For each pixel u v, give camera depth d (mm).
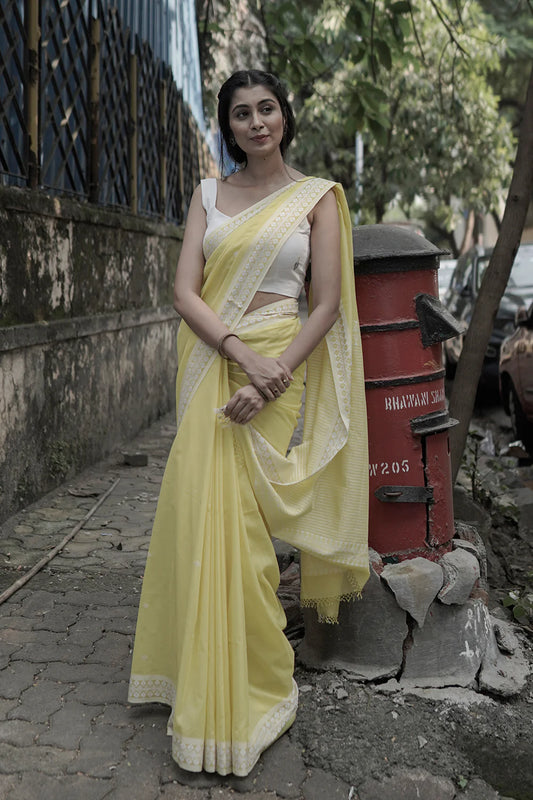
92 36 5805
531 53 22688
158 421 7703
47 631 3209
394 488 2846
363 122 6109
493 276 4141
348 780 2340
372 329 2811
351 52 6246
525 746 2568
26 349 4668
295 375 2582
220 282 2553
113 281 6395
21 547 4152
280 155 2668
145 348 7316
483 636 2912
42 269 4914
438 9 6582
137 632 2566
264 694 2523
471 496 4840
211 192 2670
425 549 2920
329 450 2578
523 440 7258
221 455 2469
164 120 8070
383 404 2832
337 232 2582
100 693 2750
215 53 11758
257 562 2480
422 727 2586
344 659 2885
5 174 4414
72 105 5477
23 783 2279
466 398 4230
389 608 2822
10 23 4449
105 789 2266
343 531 2611
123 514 4758
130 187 6984
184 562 2398
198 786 2299
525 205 4098
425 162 17797
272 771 2375
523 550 4395
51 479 5105
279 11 6688
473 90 16203
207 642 2338
